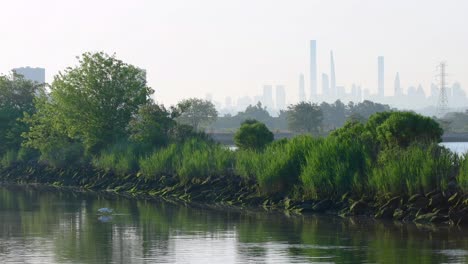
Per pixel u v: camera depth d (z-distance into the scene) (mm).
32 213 82562
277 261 51469
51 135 148625
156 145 128500
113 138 141625
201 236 63094
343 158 81625
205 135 135500
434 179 71750
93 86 143750
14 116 175875
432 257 52188
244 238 61656
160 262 51469
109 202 96438
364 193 77625
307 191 82500
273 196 87125
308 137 91062
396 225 68125
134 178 119000
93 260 52312
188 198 98562
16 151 170750
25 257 53594
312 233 64062
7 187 130375
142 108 136000
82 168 137500
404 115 88312
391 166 75312
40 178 144250
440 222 68750
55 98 144000
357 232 64188
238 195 93000
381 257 52375
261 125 124062
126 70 145750
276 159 89062
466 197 68625
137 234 64688
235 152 103562
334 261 51188
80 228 69125
